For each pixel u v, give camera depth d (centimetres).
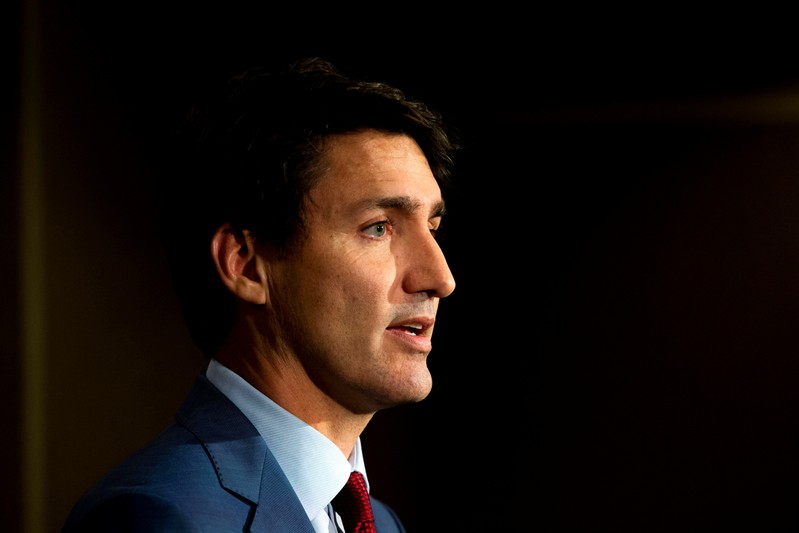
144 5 470
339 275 179
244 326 189
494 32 508
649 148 620
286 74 192
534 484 610
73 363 442
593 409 612
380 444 598
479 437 611
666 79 548
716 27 506
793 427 593
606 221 620
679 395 608
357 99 188
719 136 614
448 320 617
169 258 199
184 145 196
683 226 616
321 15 488
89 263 450
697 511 601
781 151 606
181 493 163
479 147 613
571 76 543
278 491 174
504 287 618
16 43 436
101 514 158
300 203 181
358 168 183
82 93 453
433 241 186
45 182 438
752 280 607
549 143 618
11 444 427
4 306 429
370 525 187
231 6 480
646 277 617
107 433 451
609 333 616
